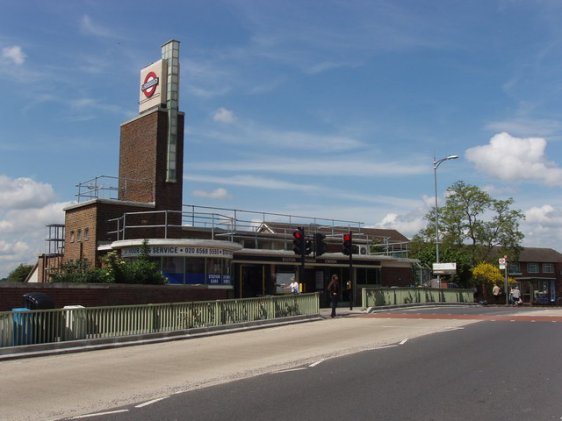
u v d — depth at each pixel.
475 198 60.50
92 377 11.47
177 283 28.64
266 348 15.61
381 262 42.50
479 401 8.38
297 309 24.42
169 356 14.45
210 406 8.46
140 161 35.41
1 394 9.83
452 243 59.09
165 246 28.70
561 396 8.62
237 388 9.80
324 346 15.62
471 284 57.53
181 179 35.09
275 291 35.00
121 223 32.50
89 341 15.96
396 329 19.83
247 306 21.66
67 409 8.60
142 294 24.27
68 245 34.62
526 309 32.44
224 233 33.72
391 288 32.72
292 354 14.14
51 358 14.52
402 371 11.07
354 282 40.34
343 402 8.48
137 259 28.14
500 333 17.42
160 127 34.66
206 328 19.50
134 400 9.12
